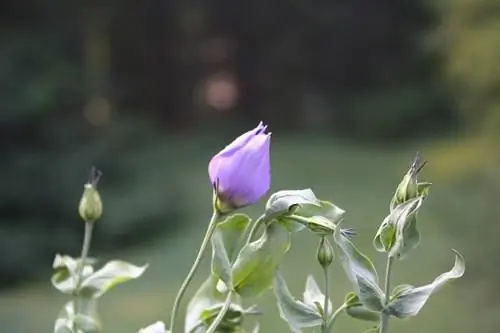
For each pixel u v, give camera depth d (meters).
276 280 1.34
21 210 11.45
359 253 1.31
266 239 1.33
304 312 1.34
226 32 22.81
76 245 11.11
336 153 19.09
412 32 21.62
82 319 1.53
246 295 1.34
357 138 21.31
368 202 13.78
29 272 10.48
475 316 6.54
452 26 8.02
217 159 1.31
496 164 7.38
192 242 11.45
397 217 1.29
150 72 22.19
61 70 15.08
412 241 1.31
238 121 22.81
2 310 9.15
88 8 18.30
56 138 13.21
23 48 15.03
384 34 22.36
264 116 23.33
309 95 23.16
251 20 22.64
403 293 1.29
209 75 23.19
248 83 23.39
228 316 1.42
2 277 10.32
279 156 18.81
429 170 7.93
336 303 5.75
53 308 9.23
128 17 21.20
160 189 12.91
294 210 1.33
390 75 22.31
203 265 10.18
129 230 11.66
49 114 13.61
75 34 17.30
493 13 7.83
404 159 17.47
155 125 21.44
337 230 1.29
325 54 22.83
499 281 6.55
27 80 14.03
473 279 6.64
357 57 22.70
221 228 1.41
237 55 23.20
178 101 22.69
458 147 7.84
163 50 22.22
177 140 19.92
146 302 8.83
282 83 23.30
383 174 16.61
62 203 11.54
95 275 1.60
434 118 20.75
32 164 12.06
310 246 9.12
